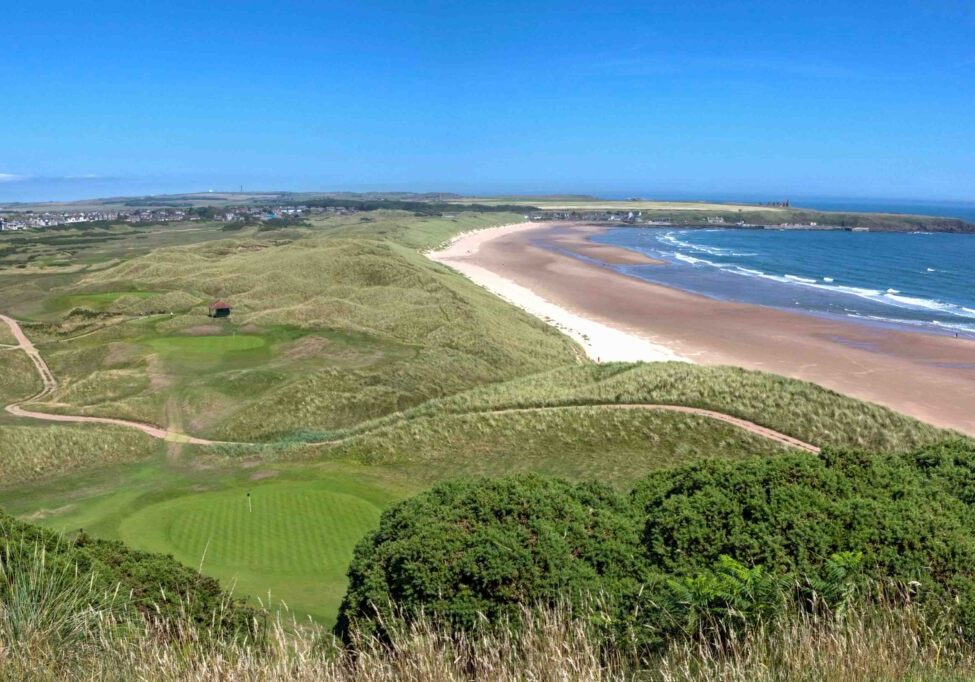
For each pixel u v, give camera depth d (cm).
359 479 2694
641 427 2964
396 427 3152
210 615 1147
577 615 825
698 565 1003
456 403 3509
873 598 792
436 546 1023
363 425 3391
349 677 684
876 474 1216
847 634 632
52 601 677
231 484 2694
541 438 2962
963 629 727
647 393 3309
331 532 2097
